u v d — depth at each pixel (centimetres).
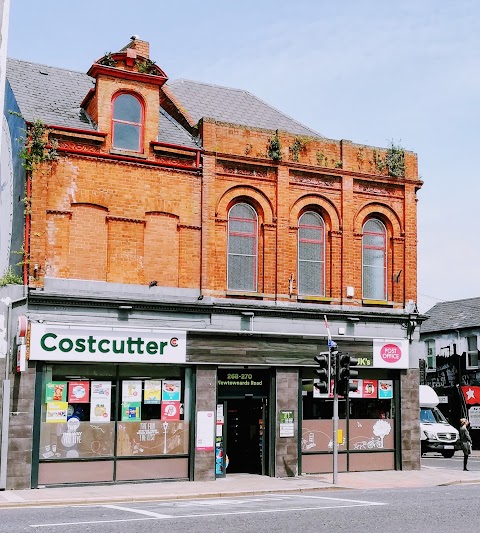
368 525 1181
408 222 2408
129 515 1316
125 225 1998
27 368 1814
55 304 1872
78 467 1867
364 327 2286
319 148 2298
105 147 1997
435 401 3431
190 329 2017
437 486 1980
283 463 2114
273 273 2184
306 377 2209
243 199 2189
